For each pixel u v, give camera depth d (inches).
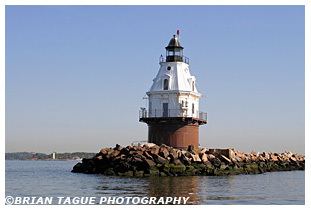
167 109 2391.7
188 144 2374.5
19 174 2454.5
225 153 2294.5
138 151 2092.8
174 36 2476.6
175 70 2437.3
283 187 1620.3
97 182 1742.1
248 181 1820.9
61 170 3038.9
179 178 1905.8
